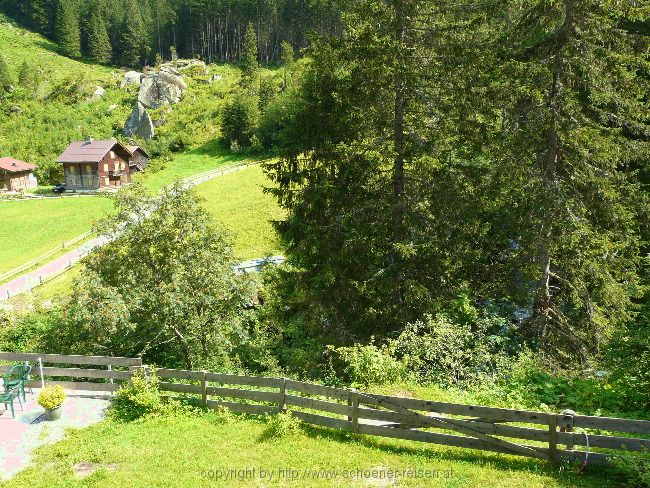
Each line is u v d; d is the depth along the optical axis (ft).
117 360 44.01
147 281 55.57
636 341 36.11
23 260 128.77
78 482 30.96
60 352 56.80
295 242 64.90
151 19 448.65
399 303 54.80
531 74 47.60
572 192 50.78
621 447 28.19
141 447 34.88
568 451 29.32
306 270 64.08
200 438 35.70
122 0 474.90
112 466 32.86
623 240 50.31
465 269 57.36
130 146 255.29
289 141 63.31
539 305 51.57
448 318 47.19
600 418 28.50
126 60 425.28
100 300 51.70
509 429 30.48
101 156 224.33
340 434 35.04
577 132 46.55
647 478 24.98
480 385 40.19
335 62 57.62
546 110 48.01
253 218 128.06
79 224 159.74
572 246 46.91
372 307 56.24
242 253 107.04
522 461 30.04
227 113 255.91
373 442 33.71
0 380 46.98
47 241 144.97
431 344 42.29
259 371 59.72
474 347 44.70
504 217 55.77
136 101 317.22
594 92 47.85
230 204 141.28
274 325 69.05
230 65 382.63
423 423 32.76
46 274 114.11
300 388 36.99
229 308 56.59
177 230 56.85
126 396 41.55
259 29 373.40
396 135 55.21
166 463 32.60
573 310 53.98
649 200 49.96
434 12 52.60
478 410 31.19
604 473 28.22
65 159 224.53
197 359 56.49
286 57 303.27
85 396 43.98
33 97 330.95
